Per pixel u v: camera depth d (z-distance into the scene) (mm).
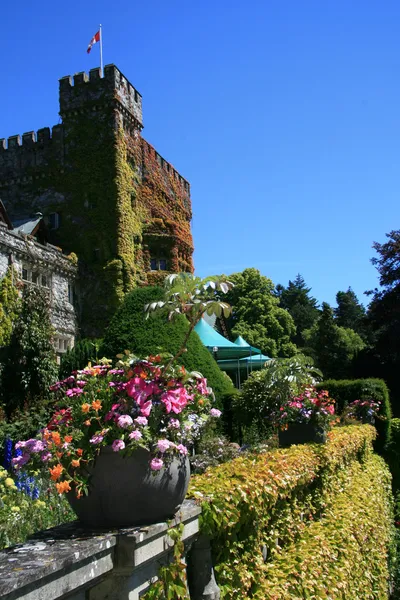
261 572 3793
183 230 38031
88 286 30188
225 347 17938
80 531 2645
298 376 8438
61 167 32281
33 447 2711
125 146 32344
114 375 3053
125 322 12055
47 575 1958
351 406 14766
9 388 20422
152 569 2678
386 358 36000
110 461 2699
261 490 3777
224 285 3213
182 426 2965
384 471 12320
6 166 33594
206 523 3049
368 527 6637
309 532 5363
